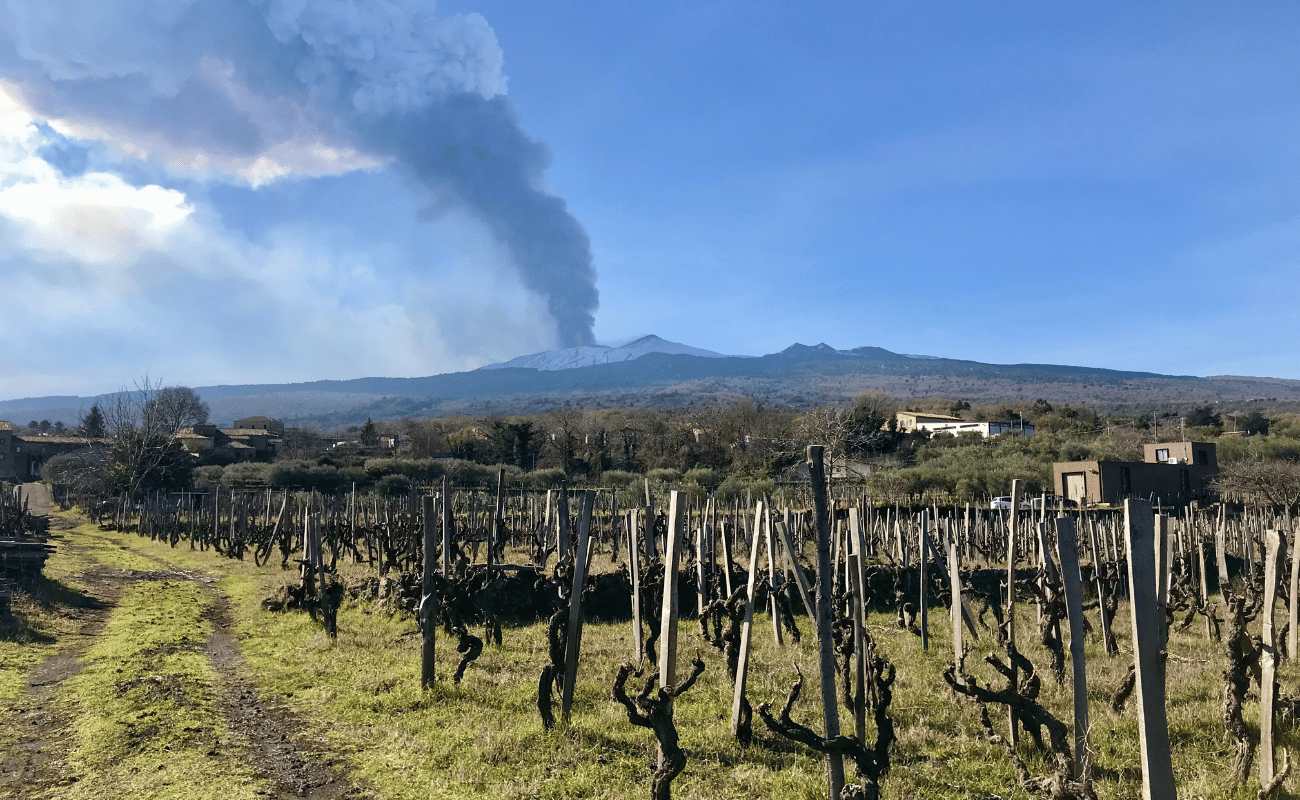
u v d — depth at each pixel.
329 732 9.18
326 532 28.55
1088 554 24.48
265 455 106.88
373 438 100.88
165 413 67.44
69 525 48.06
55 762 8.29
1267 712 6.90
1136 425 110.12
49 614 15.88
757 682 10.90
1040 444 70.31
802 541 26.77
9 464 95.19
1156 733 5.23
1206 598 14.73
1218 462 63.75
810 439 49.81
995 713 9.35
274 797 7.38
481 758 8.11
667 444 80.81
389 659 12.62
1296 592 11.55
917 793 7.14
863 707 8.23
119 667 11.98
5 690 10.77
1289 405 186.50
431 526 11.10
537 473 61.12
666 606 8.48
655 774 6.70
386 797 7.35
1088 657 12.45
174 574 25.36
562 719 9.19
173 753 8.41
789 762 8.02
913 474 56.97
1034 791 6.83
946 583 18.45
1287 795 6.87
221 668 12.33
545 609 16.38
